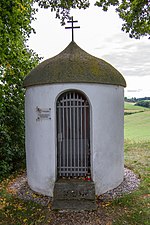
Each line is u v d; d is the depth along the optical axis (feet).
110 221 15.12
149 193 19.42
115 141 20.42
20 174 26.16
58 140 19.56
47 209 16.97
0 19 19.88
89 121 19.27
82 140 19.67
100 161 19.12
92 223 14.94
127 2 28.04
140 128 76.43
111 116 19.84
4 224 15.20
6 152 26.68
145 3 24.88
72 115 19.60
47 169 19.17
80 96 19.39
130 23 28.60
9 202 18.39
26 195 19.58
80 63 18.94
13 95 29.63
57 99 19.06
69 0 27.53
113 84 19.66
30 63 29.96
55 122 18.81
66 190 17.94
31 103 20.22
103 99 19.10
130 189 20.30
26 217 16.02
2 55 22.04
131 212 16.24
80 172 19.61
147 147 42.24
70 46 21.38
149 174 24.91
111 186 20.16
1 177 24.36
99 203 17.67
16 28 22.21
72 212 16.35
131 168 27.45
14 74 27.68
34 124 19.95
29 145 20.93
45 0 28.43
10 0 19.45
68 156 19.86
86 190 17.85
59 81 18.03
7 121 28.76
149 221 15.01
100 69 19.08
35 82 19.02
